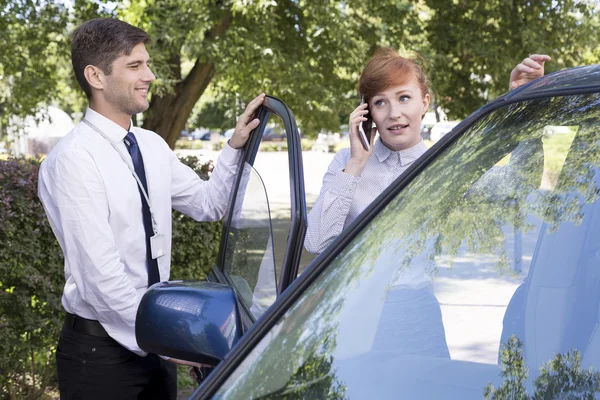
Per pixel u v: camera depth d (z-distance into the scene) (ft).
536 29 33.24
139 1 28.60
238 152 9.57
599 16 34.32
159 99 34.73
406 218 5.45
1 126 39.93
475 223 5.28
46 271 14.12
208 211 9.80
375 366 4.64
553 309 4.76
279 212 7.46
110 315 8.46
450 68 34.12
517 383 4.42
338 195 8.34
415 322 4.87
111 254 8.39
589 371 4.36
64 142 8.62
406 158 8.64
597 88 5.57
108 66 8.64
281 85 32.09
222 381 4.64
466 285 4.98
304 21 33.22
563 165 5.31
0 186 13.20
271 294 6.88
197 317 5.69
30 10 30.68
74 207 8.32
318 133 38.55
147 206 8.87
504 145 5.58
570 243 4.95
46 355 14.87
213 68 34.09
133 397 8.87
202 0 27.55
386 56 8.54
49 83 33.88
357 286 5.07
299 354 4.66
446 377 4.53
